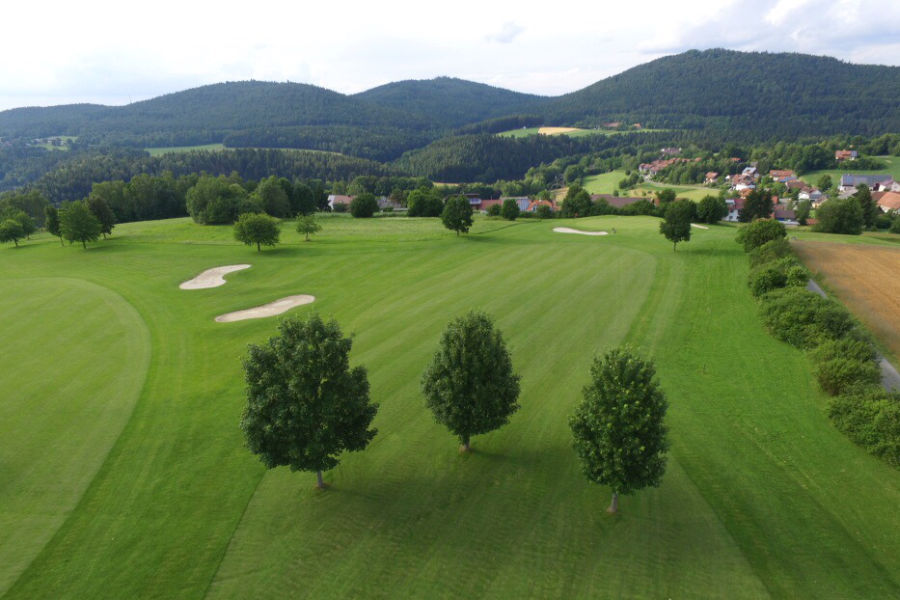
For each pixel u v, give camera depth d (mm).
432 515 18516
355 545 17156
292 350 17984
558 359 31406
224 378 30328
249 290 49500
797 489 19312
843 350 27484
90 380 30281
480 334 19844
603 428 16266
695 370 29500
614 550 16641
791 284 39750
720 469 20547
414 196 118938
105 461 22203
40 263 63812
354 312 41844
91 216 71438
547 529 17625
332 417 18156
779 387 26969
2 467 21875
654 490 19422
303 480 20656
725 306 40094
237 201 101500
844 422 22531
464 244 68000
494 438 23281
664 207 108188
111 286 51031
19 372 31469
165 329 39000
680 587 15203
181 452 22734
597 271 51688
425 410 25844
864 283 45312
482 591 15242
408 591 15320
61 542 17578
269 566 16375
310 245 71062
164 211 126125
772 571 15719
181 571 16234
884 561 16000
